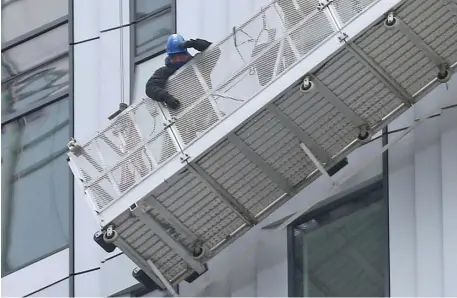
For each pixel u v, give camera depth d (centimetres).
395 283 10750
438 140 10788
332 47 10062
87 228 12825
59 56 13550
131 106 10644
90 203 10644
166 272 11094
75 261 12800
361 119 10525
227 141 10388
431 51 10275
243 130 10381
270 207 10806
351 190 11119
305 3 10219
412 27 10144
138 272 11306
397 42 10175
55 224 13175
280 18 10288
